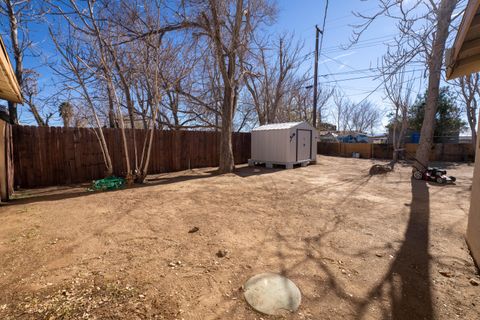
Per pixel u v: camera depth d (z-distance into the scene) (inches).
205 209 168.6
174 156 370.9
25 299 71.9
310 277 86.8
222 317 66.9
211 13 308.3
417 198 204.5
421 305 73.2
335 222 144.7
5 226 132.6
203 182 275.4
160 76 298.2
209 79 476.7
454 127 675.4
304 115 952.9
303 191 229.6
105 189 233.6
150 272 88.1
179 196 205.8
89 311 67.2
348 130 1476.4
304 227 136.3
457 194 220.1
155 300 72.8
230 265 94.5
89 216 151.2
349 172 368.2
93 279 82.8
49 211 161.0
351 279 86.0
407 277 87.7
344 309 70.8
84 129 276.1
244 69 398.0
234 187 246.4
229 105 353.1
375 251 107.8
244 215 156.3
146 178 305.9
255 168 417.7
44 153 250.1
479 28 94.7
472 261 100.0
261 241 117.4
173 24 302.2
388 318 67.6
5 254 100.1
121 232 125.7
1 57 113.7
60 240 114.9
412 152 607.2
